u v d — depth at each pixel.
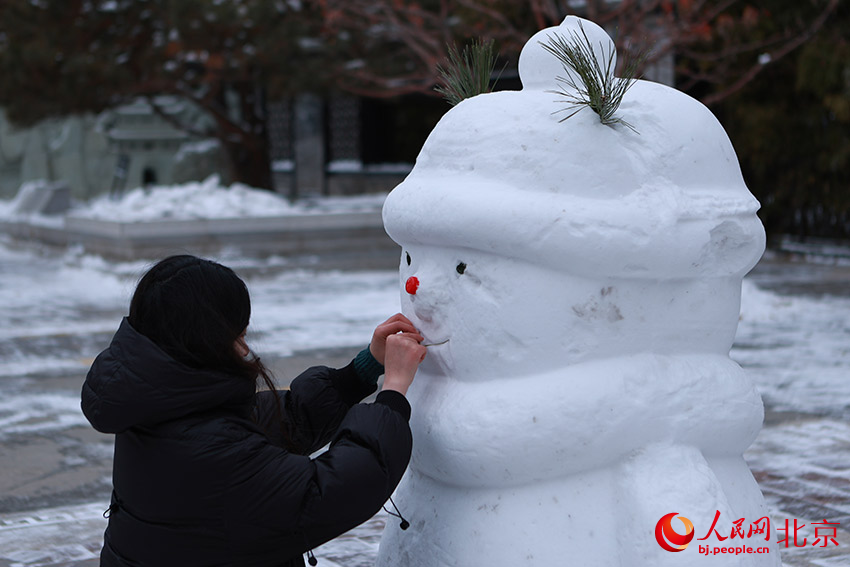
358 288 13.49
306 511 2.21
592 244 2.33
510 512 2.45
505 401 2.40
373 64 17.73
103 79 17.03
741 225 2.50
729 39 13.77
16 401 7.32
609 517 2.42
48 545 4.38
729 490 2.58
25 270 16.30
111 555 2.35
